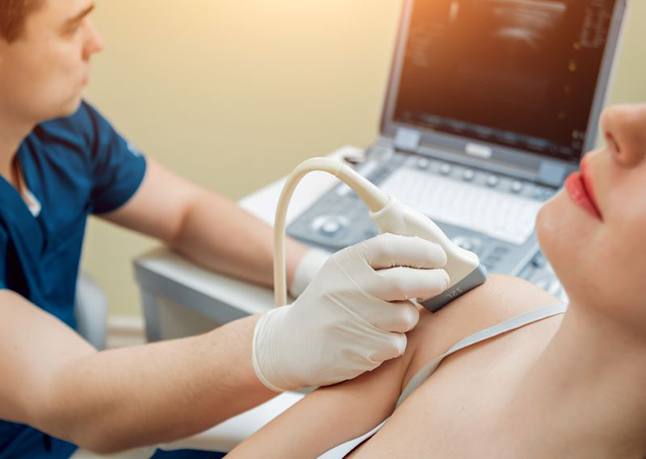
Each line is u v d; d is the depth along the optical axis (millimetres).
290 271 1150
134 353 921
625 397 620
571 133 1314
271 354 808
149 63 1789
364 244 759
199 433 931
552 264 612
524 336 722
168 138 1880
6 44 951
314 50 1753
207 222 1221
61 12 960
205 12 1729
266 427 745
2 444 1121
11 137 1087
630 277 556
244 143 1879
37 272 1179
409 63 1422
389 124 1471
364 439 734
